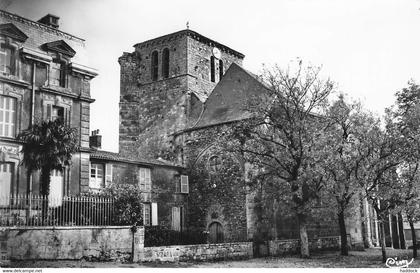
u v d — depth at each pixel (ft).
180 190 101.86
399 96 73.67
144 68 126.72
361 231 103.09
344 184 74.95
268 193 85.40
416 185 68.95
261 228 90.33
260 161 79.41
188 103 115.14
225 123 100.32
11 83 72.64
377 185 71.15
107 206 64.18
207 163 102.32
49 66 78.33
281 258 75.66
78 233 57.16
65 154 65.51
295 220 96.17
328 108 81.51
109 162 88.28
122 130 123.34
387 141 69.51
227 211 96.43
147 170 96.17
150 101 122.62
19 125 72.74
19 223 58.44
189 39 119.34
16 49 74.38
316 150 75.41
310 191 79.05
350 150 75.92
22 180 71.41
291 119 78.23
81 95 81.61
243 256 75.31
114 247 59.82
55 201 61.57
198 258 68.33
